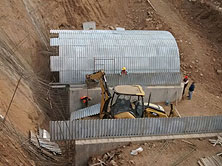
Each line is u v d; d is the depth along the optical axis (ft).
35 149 36.83
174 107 57.98
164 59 61.05
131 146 39.47
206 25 89.61
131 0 100.63
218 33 84.94
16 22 54.80
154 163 36.58
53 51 61.11
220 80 71.51
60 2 79.66
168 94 58.90
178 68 61.57
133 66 59.11
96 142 38.78
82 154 39.04
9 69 44.34
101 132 39.45
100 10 90.43
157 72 60.34
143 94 43.16
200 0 98.73
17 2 58.95
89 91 54.08
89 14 86.38
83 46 58.29
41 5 71.10
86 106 54.60
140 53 60.23
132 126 40.06
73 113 51.90
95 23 85.05
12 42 50.08
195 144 40.86
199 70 73.00
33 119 42.32
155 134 41.70
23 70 48.62
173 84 59.31
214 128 43.65
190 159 37.76
